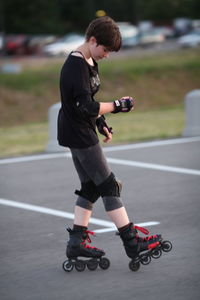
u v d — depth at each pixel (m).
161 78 80.38
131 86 77.31
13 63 89.50
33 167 21.47
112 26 10.20
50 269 11.07
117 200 10.64
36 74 77.94
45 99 73.00
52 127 24.92
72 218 14.80
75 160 10.72
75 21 191.62
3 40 118.00
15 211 15.58
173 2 198.38
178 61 86.31
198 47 105.75
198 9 199.25
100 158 10.52
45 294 9.85
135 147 25.08
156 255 10.83
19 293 9.93
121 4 193.12
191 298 9.48
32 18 171.50
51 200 16.67
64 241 12.86
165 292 9.75
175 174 19.55
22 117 69.06
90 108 10.14
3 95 72.12
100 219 14.49
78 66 10.18
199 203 15.81
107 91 75.69
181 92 78.81
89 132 10.43
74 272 10.85
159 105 74.75
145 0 199.38
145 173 19.84
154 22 194.00
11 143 28.75
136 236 10.66
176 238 12.77
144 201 16.17
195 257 11.44
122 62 86.19
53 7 176.00
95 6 191.88
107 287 10.06
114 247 12.22
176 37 148.25
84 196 10.77
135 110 72.38
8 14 169.50
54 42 118.88
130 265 10.69
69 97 10.29
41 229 13.85
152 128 32.25
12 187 18.39
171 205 15.66
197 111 28.03
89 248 10.77
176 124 33.78
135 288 9.96
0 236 13.37
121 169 20.64
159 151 23.95
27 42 117.94
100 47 10.21
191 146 24.91
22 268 11.19
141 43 125.38
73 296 9.73
